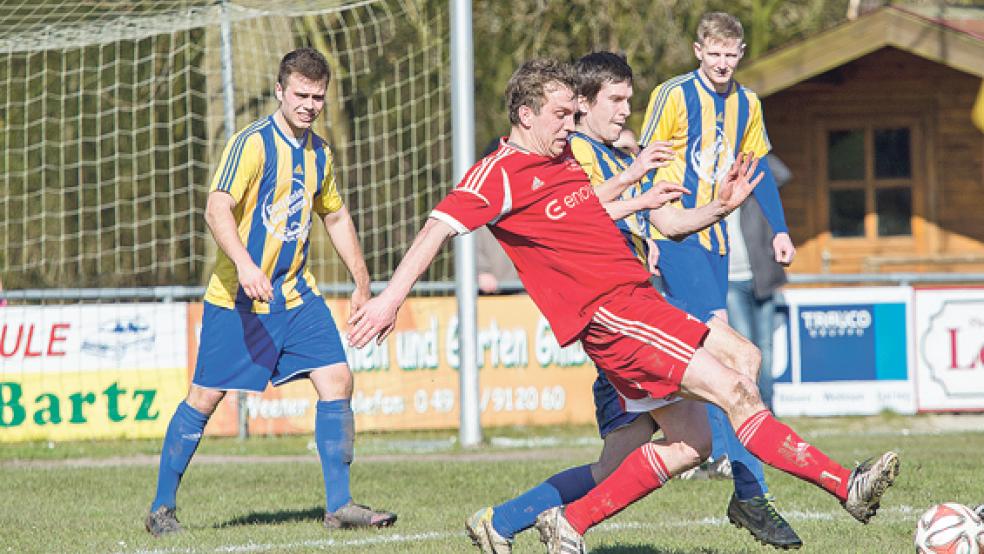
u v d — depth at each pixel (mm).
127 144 58938
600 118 20203
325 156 22047
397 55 62344
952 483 25625
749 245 38281
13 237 58000
